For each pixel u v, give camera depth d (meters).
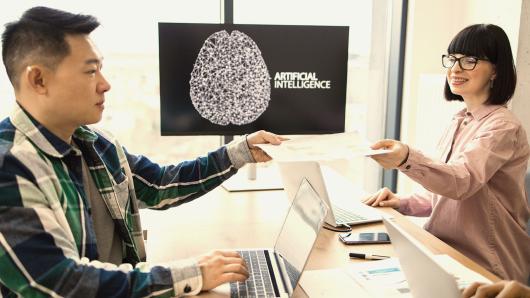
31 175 0.92
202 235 1.42
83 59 1.00
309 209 1.08
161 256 1.26
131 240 1.22
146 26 2.50
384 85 3.03
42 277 0.85
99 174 1.18
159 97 1.97
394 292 1.02
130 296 0.91
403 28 2.86
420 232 1.42
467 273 1.10
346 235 1.38
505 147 1.56
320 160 1.29
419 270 0.81
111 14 2.44
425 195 1.81
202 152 2.69
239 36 1.97
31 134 1.00
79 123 1.06
